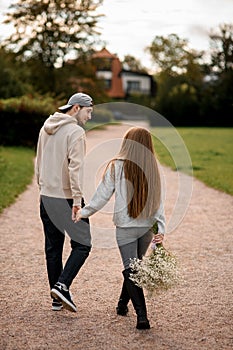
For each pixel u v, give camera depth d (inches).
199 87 2054.6
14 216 389.7
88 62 1850.4
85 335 177.6
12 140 983.0
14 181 553.9
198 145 1093.1
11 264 265.7
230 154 906.1
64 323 188.2
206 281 237.9
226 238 323.9
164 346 168.6
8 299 213.9
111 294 221.0
